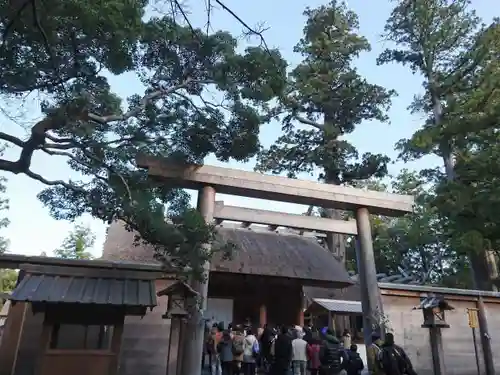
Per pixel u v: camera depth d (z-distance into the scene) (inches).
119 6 283.1
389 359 296.0
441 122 729.0
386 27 892.6
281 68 349.1
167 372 368.8
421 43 876.6
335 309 689.0
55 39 278.7
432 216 831.1
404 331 515.5
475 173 663.1
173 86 382.9
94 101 342.6
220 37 367.2
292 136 932.0
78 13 260.4
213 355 464.1
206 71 376.2
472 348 542.6
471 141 695.1
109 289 341.4
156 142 406.6
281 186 451.8
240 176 437.4
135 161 395.2
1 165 303.3
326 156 888.3
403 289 533.0
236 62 343.9
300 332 442.6
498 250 740.7
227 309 702.5
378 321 441.7
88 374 306.3
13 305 410.6
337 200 474.9
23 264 398.0
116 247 616.1
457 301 562.3
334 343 386.3
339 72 927.7
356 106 901.2
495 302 576.4
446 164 808.9
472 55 779.4
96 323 320.8
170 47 365.4
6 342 396.8
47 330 308.7
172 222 343.3
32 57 294.0
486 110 661.3
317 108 911.7
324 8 949.2
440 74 852.6
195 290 384.8
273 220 464.4
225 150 402.0
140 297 334.3
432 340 445.7
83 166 366.3
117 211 328.2
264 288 719.1
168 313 369.1
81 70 323.6
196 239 335.0
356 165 884.6
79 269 392.5
